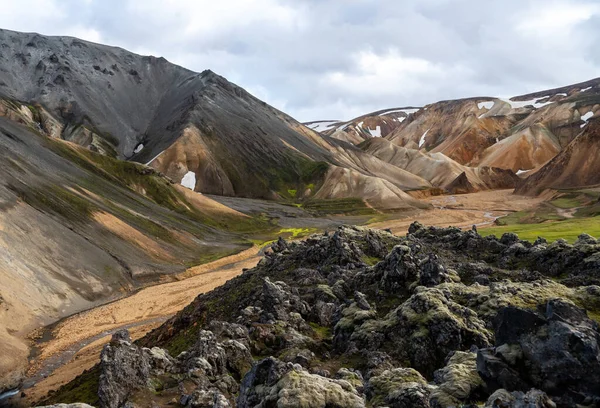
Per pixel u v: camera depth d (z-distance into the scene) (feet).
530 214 611.47
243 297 180.45
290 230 571.69
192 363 110.42
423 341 102.06
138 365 105.91
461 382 65.05
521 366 60.13
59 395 146.20
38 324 224.74
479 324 102.99
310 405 64.85
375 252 193.26
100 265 303.27
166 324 200.34
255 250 447.83
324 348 120.98
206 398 92.12
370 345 108.58
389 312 126.93
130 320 245.24
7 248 249.96
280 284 168.14
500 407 53.01
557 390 55.72
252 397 77.10
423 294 115.03
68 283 268.00
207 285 313.94
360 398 68.03
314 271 184.96
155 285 318.24
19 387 170.30
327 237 226.17
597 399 51.93
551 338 58.65
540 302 101.14
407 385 70.90
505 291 114.62
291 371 73.31
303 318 146.20
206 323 174.81
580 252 147.02
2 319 207.00
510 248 173.17
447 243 197.26
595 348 55.21
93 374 154.30
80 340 216.13
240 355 118.93
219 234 504.84
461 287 125.70
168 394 99.96
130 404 92.84
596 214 524.52
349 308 131.64
